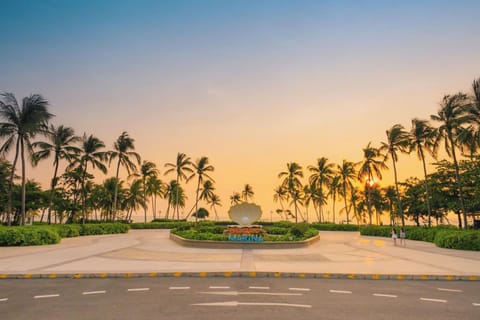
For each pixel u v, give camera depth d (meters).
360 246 27.62
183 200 85.50
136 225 59.38
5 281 12.20
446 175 44.88
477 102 31.31
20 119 32.31
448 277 13.00
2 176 50.84
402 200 59.09
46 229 27.91
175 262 16.55
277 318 7.73
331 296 10.00
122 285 11.45
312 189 79.50
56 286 11.29
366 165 56.81
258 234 27.59
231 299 9.52
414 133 43.53
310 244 27.55
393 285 11.79
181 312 8.18
